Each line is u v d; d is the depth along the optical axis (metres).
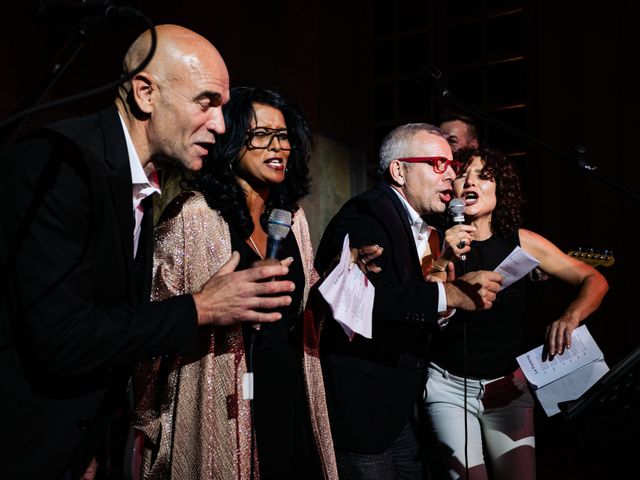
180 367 2.12
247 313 1.85
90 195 1.69
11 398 1.67
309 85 5.88
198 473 2.04
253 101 2.37
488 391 3.01
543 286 4.98
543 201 5.09
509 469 3.02
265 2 5.97
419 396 3.11
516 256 2.76
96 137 1.80
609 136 4.92
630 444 3.49
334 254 2.74
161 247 2.14
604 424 3.53
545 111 5.13
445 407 3.03
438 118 5.82
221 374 2.11
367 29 6.12
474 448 2.99
